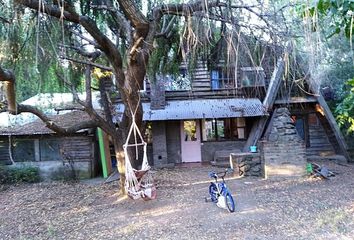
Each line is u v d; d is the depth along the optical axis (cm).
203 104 1430
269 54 631
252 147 1250
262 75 841
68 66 938
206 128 1534
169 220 701
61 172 1347
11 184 1241
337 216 654
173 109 1394
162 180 1112
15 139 1344
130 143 953
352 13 292
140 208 809
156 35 800
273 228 616
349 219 636
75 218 768
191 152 1524
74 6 729
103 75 1035
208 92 1471
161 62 985
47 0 623
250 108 1360
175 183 1064
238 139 1531
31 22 652
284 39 578
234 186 987
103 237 627
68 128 883
